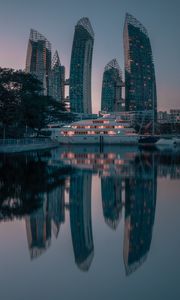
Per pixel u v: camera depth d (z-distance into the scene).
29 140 98.19
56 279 11.73
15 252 14.29
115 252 14.30
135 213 21.64
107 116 155.00
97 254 14.09
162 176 41.56
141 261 13.20
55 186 32.88
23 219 19.92
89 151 103.62
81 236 16.52
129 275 11.95
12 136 98.81
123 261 13.24
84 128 152.75
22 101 92.50
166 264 12.93
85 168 50.91
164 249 14.61
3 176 39.78
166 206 23.81
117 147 134.00
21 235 16.69
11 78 88.75
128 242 15.59
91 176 41.09
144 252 14.22
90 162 62.41
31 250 14.50
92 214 21.39
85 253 14.11
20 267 12.74
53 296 10.53
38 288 11.08
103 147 133.25
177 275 11.92
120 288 11.02
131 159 71.25
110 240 15.97
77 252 14.20
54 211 22.20
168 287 11.03
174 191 30.20
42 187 32.16
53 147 122.38
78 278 11.77
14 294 10.66
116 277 11.83
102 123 151.12
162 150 112.19
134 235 16.70
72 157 75.31
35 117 101.94
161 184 34.69
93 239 16.12
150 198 26.92
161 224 18.83
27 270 12.48
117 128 149.62
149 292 10.71
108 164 58.56
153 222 19.28
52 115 154.12
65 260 13.38
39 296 10.54
